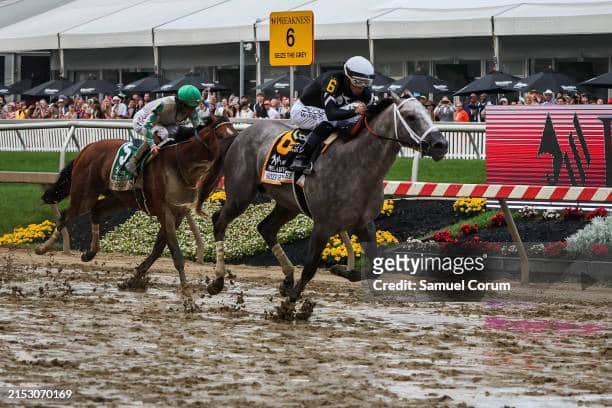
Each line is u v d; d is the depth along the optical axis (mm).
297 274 16047
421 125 11391
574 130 16531
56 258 18000
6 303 12977
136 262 17578
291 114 12719
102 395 8203
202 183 13961
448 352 10195
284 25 19672
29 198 21328
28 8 48750
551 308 13039
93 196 15188
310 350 10211
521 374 9219
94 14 44750
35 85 47812
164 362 9508
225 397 8203
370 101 12422
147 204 13844
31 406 7816
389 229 17250
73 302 13203
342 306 13227
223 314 12461
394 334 11180
